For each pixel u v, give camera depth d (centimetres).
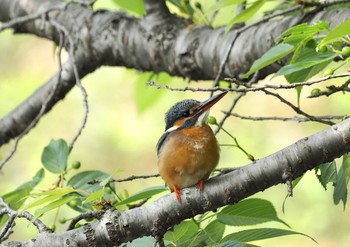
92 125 2012
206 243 727
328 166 741
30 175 1948
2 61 2038
